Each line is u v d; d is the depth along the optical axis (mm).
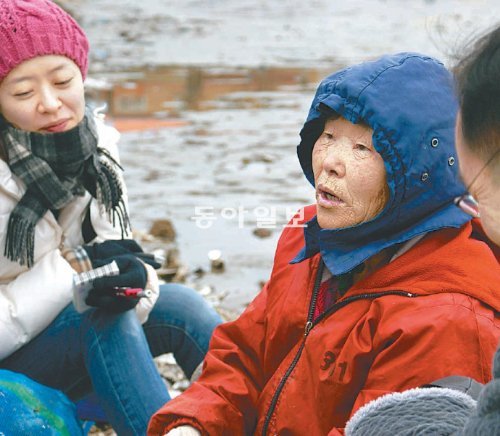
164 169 16016
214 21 37719
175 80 24188
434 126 4680
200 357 6812
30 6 6230
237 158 16844
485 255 4730
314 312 5062
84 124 6461
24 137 6340
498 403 3184
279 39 32469
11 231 6375
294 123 19875
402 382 4418
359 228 4773
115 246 6660
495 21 3578
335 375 4703
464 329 4414
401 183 4672
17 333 6355
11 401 5848
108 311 6293
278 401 4957
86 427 6957
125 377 6105
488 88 3287
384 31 34000
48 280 6387
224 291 10523
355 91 4676
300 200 14172
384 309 4594
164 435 5055
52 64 6246
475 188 3404
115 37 32281
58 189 6441
